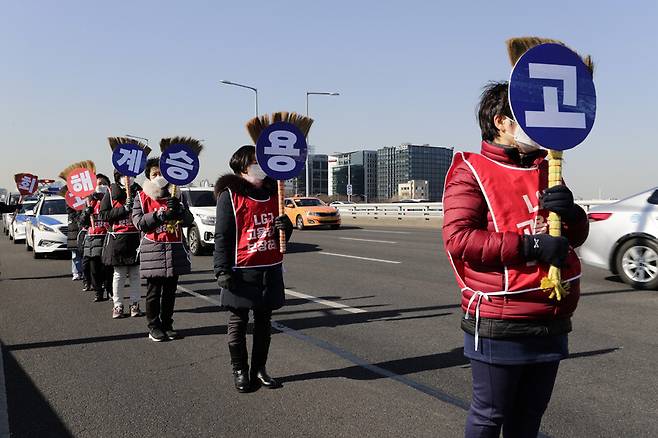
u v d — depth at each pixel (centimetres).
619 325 587
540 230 198
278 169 401
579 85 208
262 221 397
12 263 1273
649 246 777
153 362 489
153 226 530
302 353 510
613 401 381
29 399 401
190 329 615
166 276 550
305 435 335
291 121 406
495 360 200
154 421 360
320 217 2403
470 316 207
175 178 541
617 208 818
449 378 436
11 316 687
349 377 441
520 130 205
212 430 345
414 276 962
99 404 390
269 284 401
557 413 362
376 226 2727
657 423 345
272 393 408
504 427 223
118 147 649
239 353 411
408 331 584
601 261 828
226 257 390
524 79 202
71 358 503
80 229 943
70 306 753
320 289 848
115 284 673
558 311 198
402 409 374
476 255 192
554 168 204
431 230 2264
